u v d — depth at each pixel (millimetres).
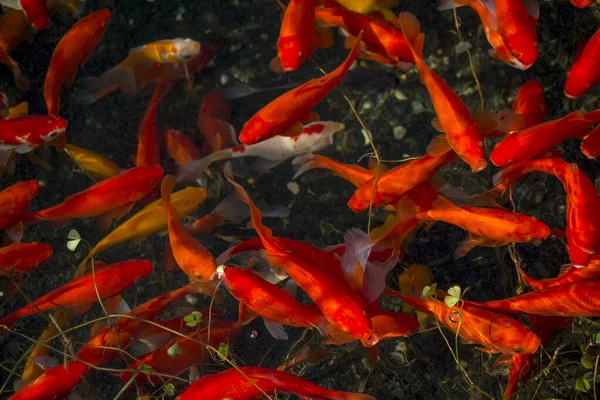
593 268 2025
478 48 2195
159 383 2094
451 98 1993
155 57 2162
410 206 2064
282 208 2170
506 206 2150
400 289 2129
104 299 2078
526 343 1961
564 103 2164
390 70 2201
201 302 2156
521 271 2084
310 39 2084
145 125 2156
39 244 2076
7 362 2125
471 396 2096
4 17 2191
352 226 2174
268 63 2230
